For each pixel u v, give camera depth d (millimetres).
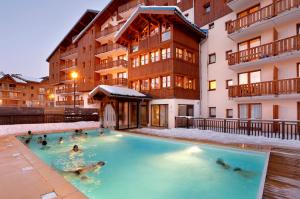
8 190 4359
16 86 52812
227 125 16266
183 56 18484
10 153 7762
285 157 7289
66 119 21312
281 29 14188
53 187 4520
